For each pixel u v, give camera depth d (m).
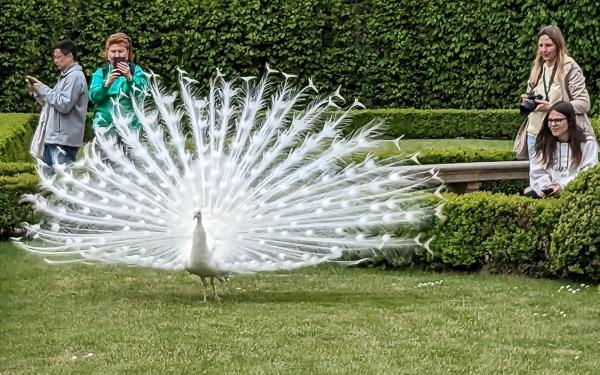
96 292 8.96
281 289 9.15
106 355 6.92
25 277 9.55
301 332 7.52
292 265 8.20
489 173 12.31
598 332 7.56
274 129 9.21
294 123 9.25
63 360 6.82
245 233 8.37
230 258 8.20
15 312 8.19
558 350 7.10
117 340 7.30
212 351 7.02
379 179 9.42
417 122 21.14
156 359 6.82
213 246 8.12
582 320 7.90
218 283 9.37
